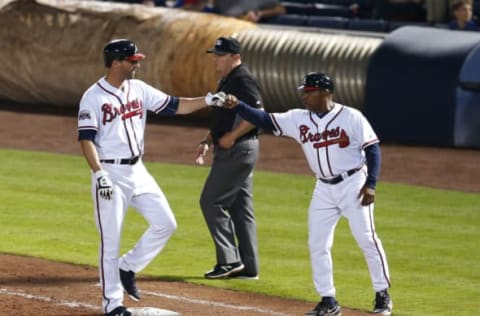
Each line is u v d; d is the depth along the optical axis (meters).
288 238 42.16
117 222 29.61
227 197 35.25
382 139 66.81
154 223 30.42
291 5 87.12
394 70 66.38
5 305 30.88
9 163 57.44
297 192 51.66
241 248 35.72
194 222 44.50
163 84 74.31
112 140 29.56
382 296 31.08
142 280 34.84
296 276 36.19
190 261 37.97
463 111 64.62
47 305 31.03
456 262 38.69
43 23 78.88
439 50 65.81
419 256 39.56
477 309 32.50
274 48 73.31
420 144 65.69
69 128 70.06
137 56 29.44
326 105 30.33
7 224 42.94
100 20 77.38
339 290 34.50
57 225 43.03
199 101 30.83
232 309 31.25
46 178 53.38
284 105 73.75
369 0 84.88
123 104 29.59
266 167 58.19
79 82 77.38
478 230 44.12
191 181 53.69
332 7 85.62
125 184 29.78
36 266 36.06
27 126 70.44
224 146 34.41
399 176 56.16
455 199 50.59
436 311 32.19
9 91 81.00
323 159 30.39
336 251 40.12
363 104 69.31
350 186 30.45
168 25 74.88
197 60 72.69
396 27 78.88
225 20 75.50
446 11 76.25
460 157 61.53
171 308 31.08
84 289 33.12
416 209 48.22
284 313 31.00
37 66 78.62
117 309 29.42
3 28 79.81
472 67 64.69
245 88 34.44
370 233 30.66
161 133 68.00
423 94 65.19
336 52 71.19
